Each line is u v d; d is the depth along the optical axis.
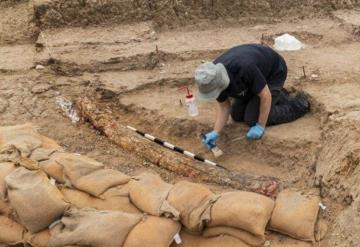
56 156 4.52
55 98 5.90
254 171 4.87
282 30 7.10
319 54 6.34
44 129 5.54
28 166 4.36
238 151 5.06
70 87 6.04
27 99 5.87
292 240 3.98
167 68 6.30
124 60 6.38
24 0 7.96
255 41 6.77
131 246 3.81
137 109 5.68
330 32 6.94
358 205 3.99
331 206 4.25
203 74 4.25
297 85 5.58
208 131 5.21
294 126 5.05
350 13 7.45
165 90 5.96
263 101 4.58
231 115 5.15
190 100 5.32
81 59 6.40
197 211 3.93
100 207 4.15
